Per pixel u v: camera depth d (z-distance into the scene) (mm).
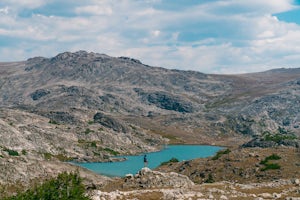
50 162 165125
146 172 80750
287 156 162250
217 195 62875
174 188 72250
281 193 64562
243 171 155875
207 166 172625
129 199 58125
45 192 44750
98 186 77938
